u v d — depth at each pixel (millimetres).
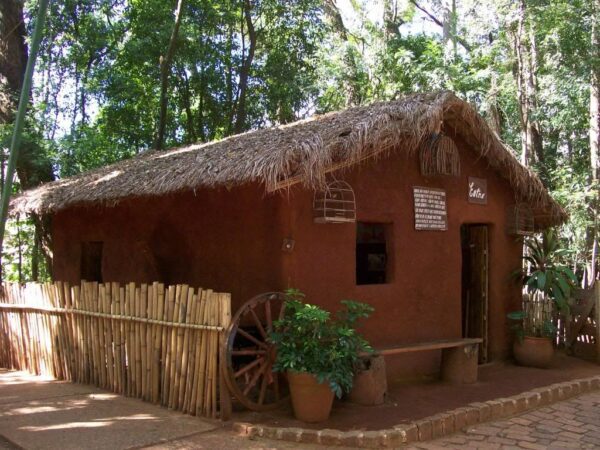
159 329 6062
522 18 12328
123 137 15430
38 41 5293
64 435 5082
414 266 7391
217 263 7242
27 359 7789
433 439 5309
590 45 11594
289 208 6297
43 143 11758
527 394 6484
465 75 14758
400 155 7332
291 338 5496
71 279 10211
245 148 6566
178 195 7867
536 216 9383
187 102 15812
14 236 14148
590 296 9047
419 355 7363
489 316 8539
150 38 14406
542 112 13383
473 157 8281
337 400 6133
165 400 5949
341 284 6621
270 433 5121
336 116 7207
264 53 16672
